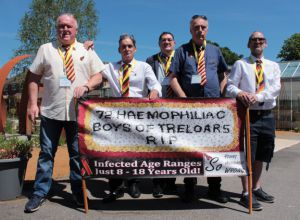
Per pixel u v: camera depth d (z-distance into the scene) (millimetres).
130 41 5941
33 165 9031
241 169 5430
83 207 5641
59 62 5512
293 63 23297
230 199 6133
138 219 5156
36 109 5539
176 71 5840
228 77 5914
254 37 5688
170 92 6586
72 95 5559
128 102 5406
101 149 5379
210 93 5738
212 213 5418
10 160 5809
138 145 5410
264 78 5703
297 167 9180
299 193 6613
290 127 22078
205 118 5441
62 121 5641
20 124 7594
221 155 5434
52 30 38281
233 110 5453
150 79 6023
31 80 5617
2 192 5883
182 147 5414
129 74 6004
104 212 5441
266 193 6152
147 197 6207
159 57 6855
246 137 5434
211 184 6031
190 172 5414
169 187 6562
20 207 5633
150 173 5398
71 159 5703
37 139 12359
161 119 5422
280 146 13953
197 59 5777
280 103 22391
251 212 5430
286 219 5227
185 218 5203
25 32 37812
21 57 13469
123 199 6078
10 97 27391
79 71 5590
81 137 5375
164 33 6730
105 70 6129
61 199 6031
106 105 5395
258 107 5684
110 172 5379
